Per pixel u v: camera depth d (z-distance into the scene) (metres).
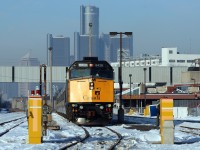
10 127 70.75
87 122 70.19
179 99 194.75
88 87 70.06
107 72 71.12
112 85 71.12
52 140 44.03
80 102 70.00
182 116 134.25
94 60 71.56
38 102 40.75
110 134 52.03
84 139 44.44
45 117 47.81
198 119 104.50
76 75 70.69
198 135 51.12
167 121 40.59
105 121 70.75
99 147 37.19
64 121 86.06
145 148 36.28
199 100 184.00
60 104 117.81
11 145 38.69
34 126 40.62
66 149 35.53
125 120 93.31
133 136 48.56
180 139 45.84
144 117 114.25
